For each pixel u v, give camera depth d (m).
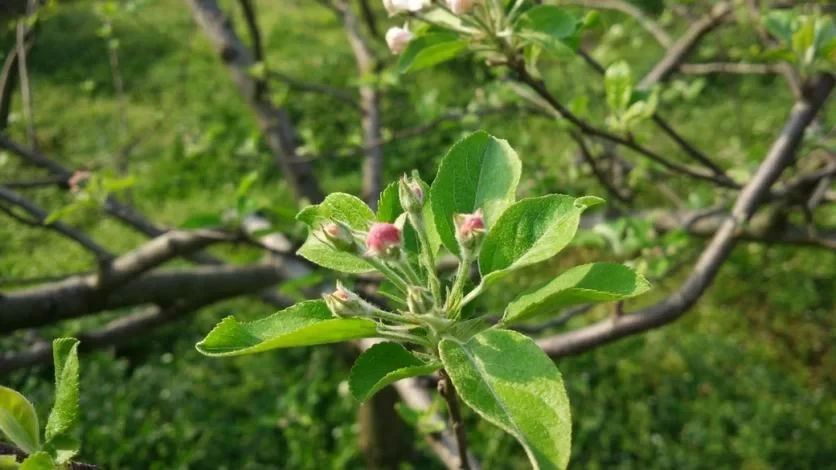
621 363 1.23
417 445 1.12
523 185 0.76
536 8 0.35
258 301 1.44
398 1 0.35
